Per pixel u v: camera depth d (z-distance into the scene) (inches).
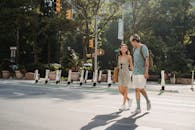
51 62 1957.4
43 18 1617.9
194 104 448.8
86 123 307.4
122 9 1566.2
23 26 1683.1
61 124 302.0
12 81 1004.6
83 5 1517.0
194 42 2561.5
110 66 2198.6
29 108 393.7
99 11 1590.8
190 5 1903.3
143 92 379.9
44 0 1733.5
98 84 935.7
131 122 314.7
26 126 293.7
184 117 345.1
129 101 398.6
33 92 594.6
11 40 1860.2
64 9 1521.9
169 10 1875.0
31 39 1851.6
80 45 2443.4
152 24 1851.6
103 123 308.2
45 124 301.9
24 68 1472.7
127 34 1732.3
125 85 391.2
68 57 1502.2
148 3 1772.9
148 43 1737.2
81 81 876.6
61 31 1667.1
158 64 1641.2
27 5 1643.7
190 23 1920.5
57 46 1961.1
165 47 1707.7
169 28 1959.9
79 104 432.8
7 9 1625.2
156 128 289.7
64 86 784.9
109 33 2242.9
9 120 320.2
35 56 1796.3
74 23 1541.6
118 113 364.8
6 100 468.1
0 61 1784.0
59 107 403.9
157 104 445.4
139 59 374.6
